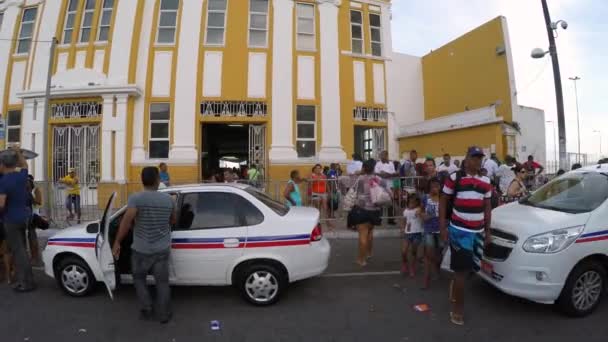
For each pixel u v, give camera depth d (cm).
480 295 514
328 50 1464
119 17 1365
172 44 1369
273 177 1370
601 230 439
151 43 1365
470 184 416
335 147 1440
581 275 432
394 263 684
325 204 969
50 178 1331
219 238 478
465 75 1678
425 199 569
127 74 1335
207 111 1362
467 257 416
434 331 412
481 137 1384
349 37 1509
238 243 477
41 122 1348
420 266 662
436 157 1582
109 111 1305
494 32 1526
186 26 1376
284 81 1409
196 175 1332
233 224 486
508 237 453
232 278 486
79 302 503
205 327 428
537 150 1481
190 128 1348
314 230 495
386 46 1577
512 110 1445
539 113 1501
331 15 1482
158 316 444
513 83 1455
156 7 1386
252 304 486
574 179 533
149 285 542
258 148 1409
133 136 1327
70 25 1412
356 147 1551
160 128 1352
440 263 565
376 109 1540
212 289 552
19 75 1422
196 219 489
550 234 428
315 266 492
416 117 1911
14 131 1406
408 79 1906
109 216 467
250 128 1409
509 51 1471
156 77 1355
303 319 447
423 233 564
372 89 1536
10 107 1412
